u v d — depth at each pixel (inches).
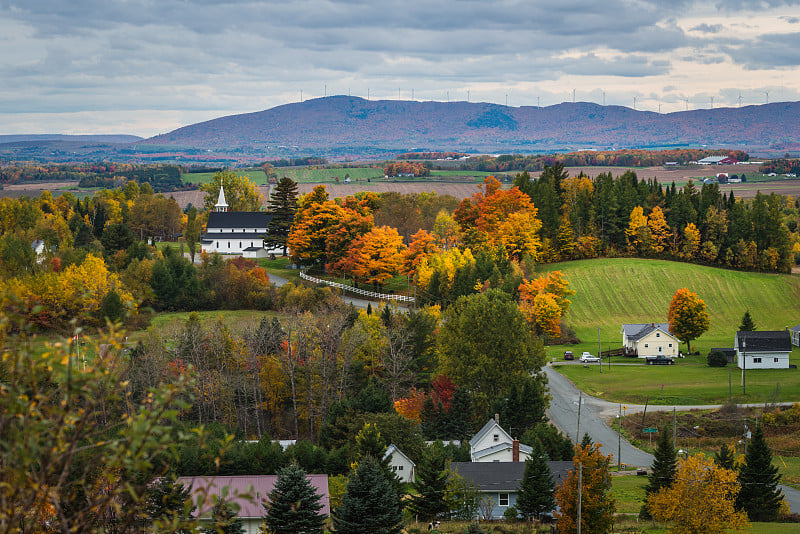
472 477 2965.1
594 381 5088.6
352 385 4498.0
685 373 5251.0
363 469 2337.6
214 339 4638.3
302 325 4714.6
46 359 534.0
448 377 4394.7
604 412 4498.0
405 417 3818.9
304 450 3297.2
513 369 4421.8
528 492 2733.8
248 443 3380.9
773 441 3991.1
